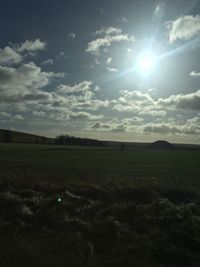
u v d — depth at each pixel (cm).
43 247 1126
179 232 1340
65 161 5981
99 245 1204
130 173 4088
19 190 2052
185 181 3350
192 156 8775
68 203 1683
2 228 1316
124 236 1303
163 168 4941
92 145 17762
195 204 2066
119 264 1038
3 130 18275
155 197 2072
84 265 1002
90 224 1412
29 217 1465
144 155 9000
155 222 1484
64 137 17988
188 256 1149
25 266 947
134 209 1658
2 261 969
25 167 4362
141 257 1116
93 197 2075
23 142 16875
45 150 10312
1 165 4475
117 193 2131
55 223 1402
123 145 14275
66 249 1124
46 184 2341
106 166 5075
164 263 1095
